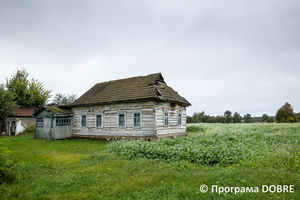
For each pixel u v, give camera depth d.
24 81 34.03
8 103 24.25
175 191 5.32
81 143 16.05
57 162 9.21
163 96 16.47
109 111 18.06
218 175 6.41
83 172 7.54
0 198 5.28
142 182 6.19
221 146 9.90
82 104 19.78
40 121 20.72
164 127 16.50
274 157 7.93
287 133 14.35
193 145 10.62
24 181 6.67
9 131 27.50
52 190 5.94
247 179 5.85
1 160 6.71
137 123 16.27
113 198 5.20
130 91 18.03
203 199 4.78
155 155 9.41
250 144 10.92
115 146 11.80
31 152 11.88
